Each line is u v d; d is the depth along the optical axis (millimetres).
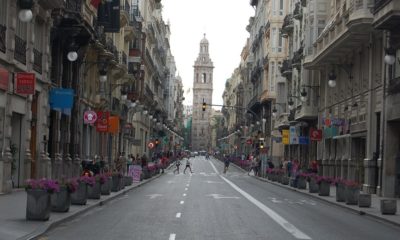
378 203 27547
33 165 30719
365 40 35969
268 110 85375
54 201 19266
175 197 30344
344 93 42094
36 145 30922
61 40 35500
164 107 130000
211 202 27234
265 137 84625
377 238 16031
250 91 114125
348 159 40062
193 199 29000
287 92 65500
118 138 61500
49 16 31594
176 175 65875
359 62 38375
